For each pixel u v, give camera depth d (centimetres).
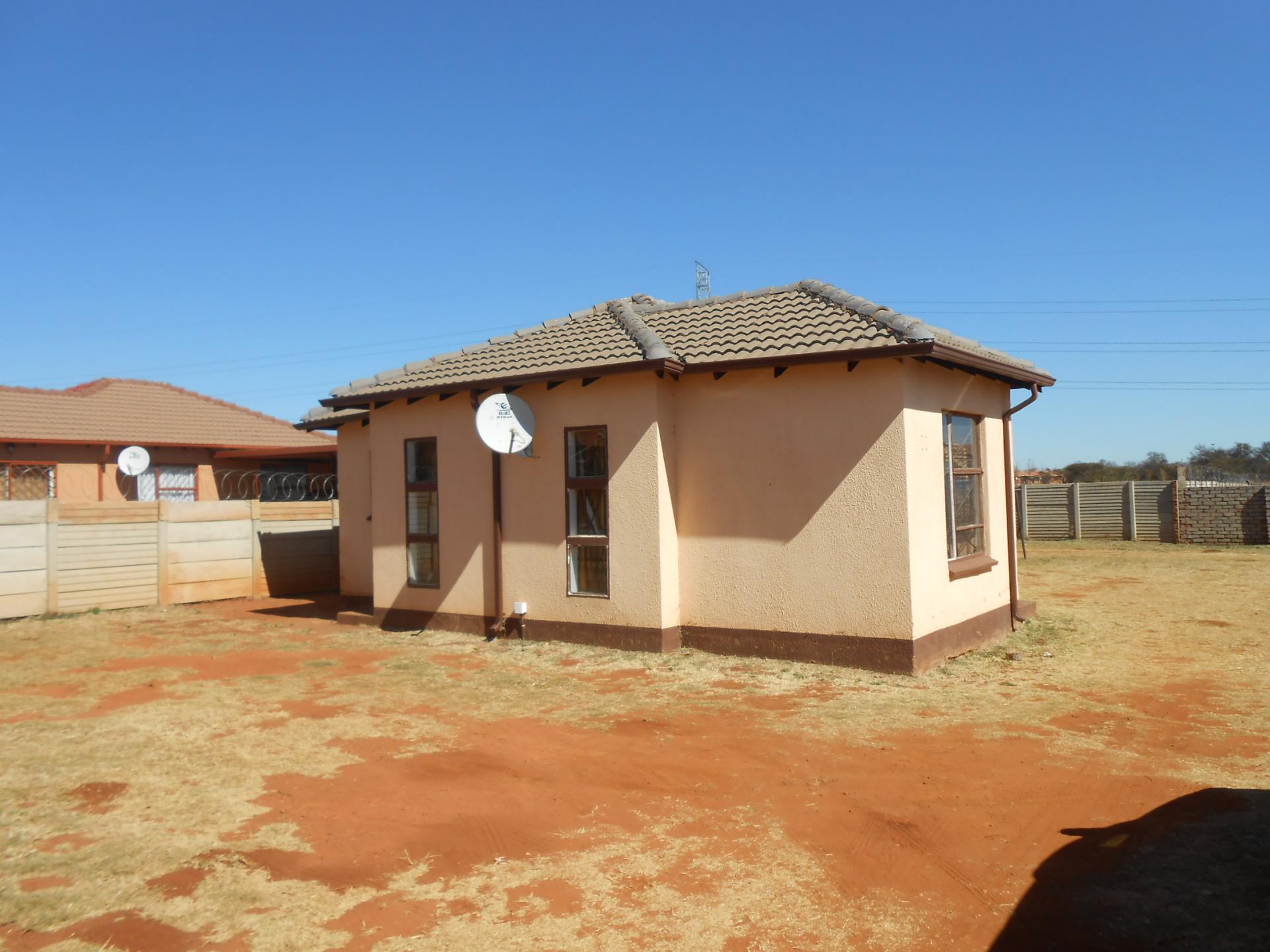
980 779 575
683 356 973
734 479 956
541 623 1052
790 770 601
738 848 480
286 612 1407
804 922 399
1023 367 1101
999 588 1088
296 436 2534
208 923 402
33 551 1303
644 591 973
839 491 891
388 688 848
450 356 1242
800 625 914
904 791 558
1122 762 600
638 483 977
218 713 759
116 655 1025
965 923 395
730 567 959
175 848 482
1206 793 537
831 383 898
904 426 854
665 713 748
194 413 2442
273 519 1622
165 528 1462
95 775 599
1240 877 424
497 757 637
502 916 408
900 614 856
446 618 1151
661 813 530
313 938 389
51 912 411
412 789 574
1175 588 1475
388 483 1216
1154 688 809
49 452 2052
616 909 414
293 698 810
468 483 1129
